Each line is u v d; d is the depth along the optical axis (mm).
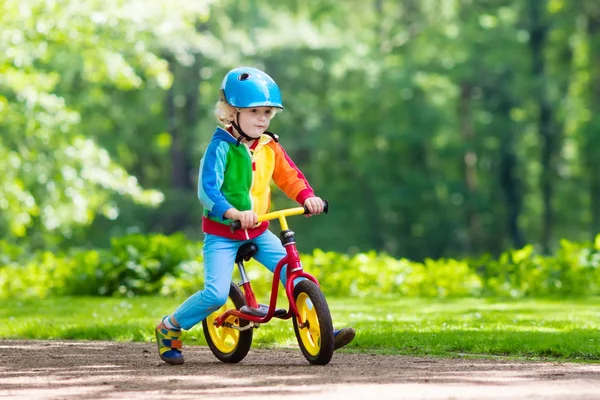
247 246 10023
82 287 24672
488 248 67625
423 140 60969
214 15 56000
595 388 7918
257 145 10062
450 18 66500
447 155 63438
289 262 9836
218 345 10641
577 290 22578
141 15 32250
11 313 18781
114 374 9234
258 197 10078
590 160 64750
